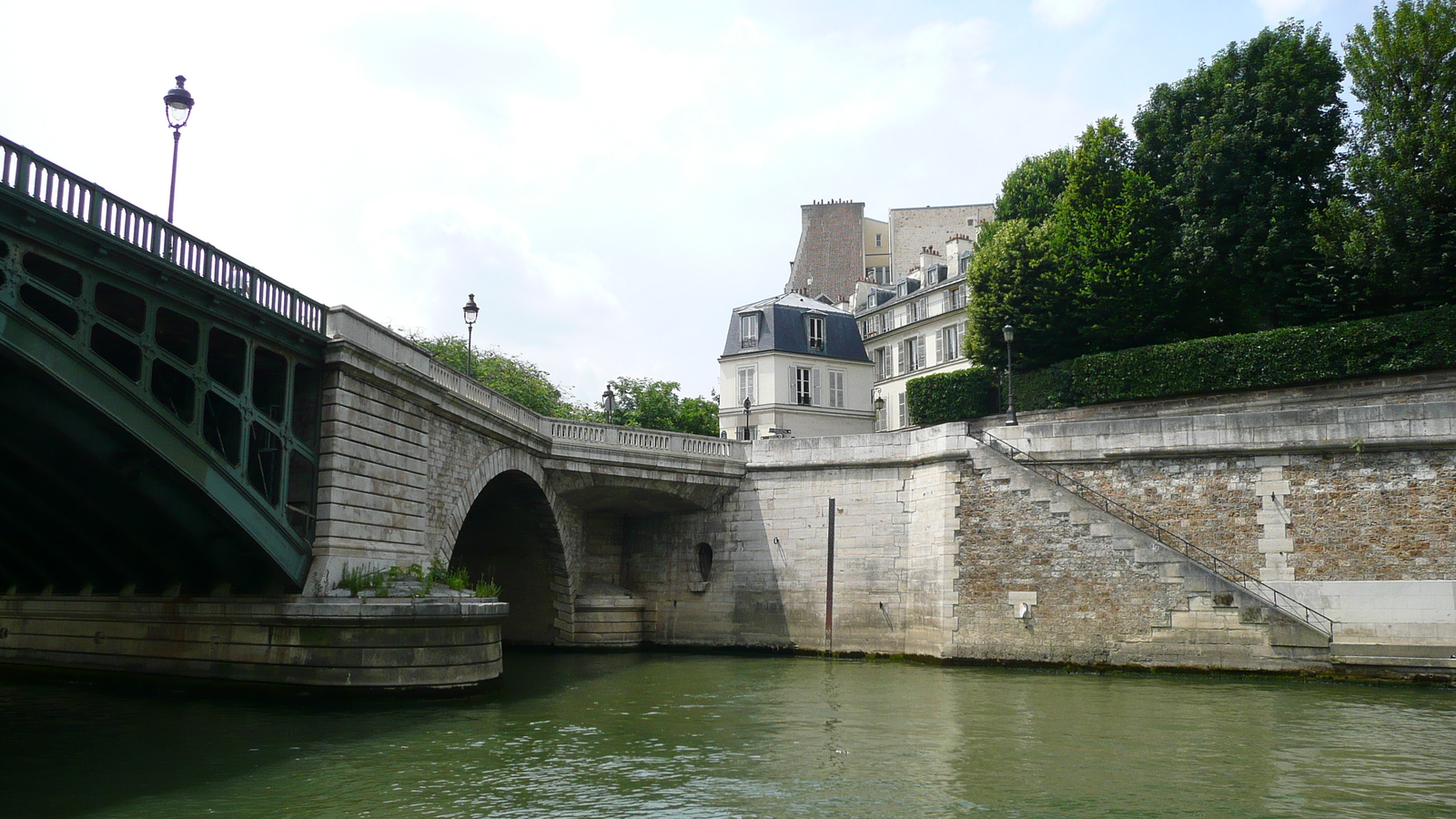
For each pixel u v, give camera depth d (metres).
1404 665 23.89
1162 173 38.84
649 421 58.84
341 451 20.61
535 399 53.22
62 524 20.58
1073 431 29.17
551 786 14.12
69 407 15.73
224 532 19.09
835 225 83.38
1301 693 22.70
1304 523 25.91
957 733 18.25
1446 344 29.17
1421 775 14.75
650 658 31.97
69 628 24.06
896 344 60.00
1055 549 27.91
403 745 16.59
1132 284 36.94
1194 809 13.07
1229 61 37.56
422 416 23.75
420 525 23.45
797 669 28.67
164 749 16.00
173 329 19.02
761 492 34.75
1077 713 20.28
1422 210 30.62
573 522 34.69
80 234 14.89
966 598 29.11
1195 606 25.91
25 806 12.69
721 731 18.45
